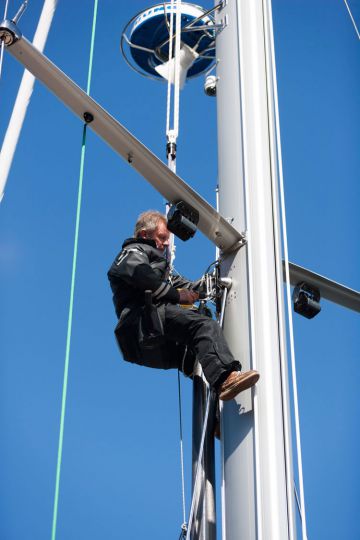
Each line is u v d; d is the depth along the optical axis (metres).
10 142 8.62
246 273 8.47
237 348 8.23
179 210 8.40
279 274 8.45
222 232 8.59
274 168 9.03
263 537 7.27
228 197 8.98
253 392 7.85
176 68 10.88
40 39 9.86
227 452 7.88
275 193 8.88
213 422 8.41
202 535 7.88
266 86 9.46
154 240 9.05
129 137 8.21
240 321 8.33
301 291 9.91
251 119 9.20
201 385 8.71
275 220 8.72
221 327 8.43
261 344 8.09
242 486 7.59
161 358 8.77
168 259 9.52
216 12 10.38
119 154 8.36
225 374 7.73
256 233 8.59
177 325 8.18
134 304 8.50
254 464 7.60
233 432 7.88
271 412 7.76
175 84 10.77
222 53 9.91
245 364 8.09
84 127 8.23
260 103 9.30
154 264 8.72
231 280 8.55
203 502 8.00
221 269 8.77
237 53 9.73
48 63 7.87
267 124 9.24
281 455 7.61
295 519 7.40
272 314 8.24
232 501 7.64
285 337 8.26
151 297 8.20
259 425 7.71
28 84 8.90
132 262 8.44
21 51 7.80
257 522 7.30
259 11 9.91
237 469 7.70
